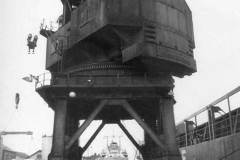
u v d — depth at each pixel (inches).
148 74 835.4
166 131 785.6
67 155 768.3
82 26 857.5
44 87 798.5
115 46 851.4
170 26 841.5
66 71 935.0
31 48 902.4
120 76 836.6
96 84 813.2
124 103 808.9
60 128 772.6
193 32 949.2
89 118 789.2
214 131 960.9
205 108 1008.9
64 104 796.6
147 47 764.6
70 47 882.8
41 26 1026.7
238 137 772.0
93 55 890.1
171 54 809.5
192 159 1152.2
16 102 832.3
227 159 837.8
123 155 1647.4
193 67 887.1
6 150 2507.4
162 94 816.3
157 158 820.6
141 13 797.2
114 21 773.3
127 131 1040.2
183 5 922.1
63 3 997.2
